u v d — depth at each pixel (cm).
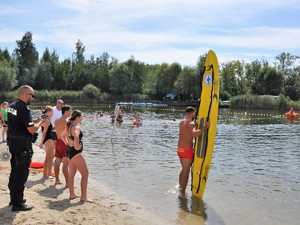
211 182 1042
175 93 8344
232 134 2328
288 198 894
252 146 1775
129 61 9125
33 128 624
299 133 2400
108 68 9750
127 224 664
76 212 680
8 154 679
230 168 1238
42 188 861
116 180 1034
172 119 3466
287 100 6200
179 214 761
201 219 736
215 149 1667
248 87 9044
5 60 8538
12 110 623
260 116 4275
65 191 846
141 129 2486
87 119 3322
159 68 9100
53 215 637
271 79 8525
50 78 8869
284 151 1620
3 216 603
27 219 596
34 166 1096
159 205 819
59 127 873
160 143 1802
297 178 1103
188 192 936
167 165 1260
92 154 1458
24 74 8869
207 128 888
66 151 793
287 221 735
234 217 752
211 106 888
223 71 8944
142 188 959
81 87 9144
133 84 8800
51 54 9962
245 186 1003
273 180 1075
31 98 635
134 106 6444
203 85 947
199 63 7919
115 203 808
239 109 6038
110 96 7906
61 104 993
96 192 891
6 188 790
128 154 1470
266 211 794
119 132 2283
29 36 9869
